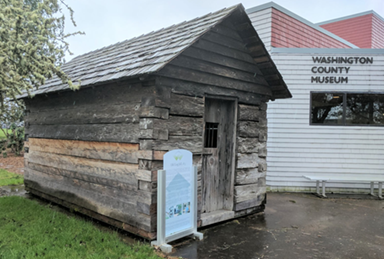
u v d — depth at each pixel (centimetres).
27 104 787
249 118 605
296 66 910
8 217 536
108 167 520
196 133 502
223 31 534
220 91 543
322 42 1249
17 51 427
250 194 616
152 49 531
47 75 460
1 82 440
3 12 413
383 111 915
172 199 445
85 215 594
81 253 385
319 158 910
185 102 482
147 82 447
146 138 444
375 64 902
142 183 452
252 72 605
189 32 518
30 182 766
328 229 547
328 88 908
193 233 480
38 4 438
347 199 823
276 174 918
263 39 980
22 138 1476
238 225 555
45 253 382
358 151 904
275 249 445
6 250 387
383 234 525
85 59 816
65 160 636
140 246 418
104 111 532
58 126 658
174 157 448
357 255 430
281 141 916
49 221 522
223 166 594
